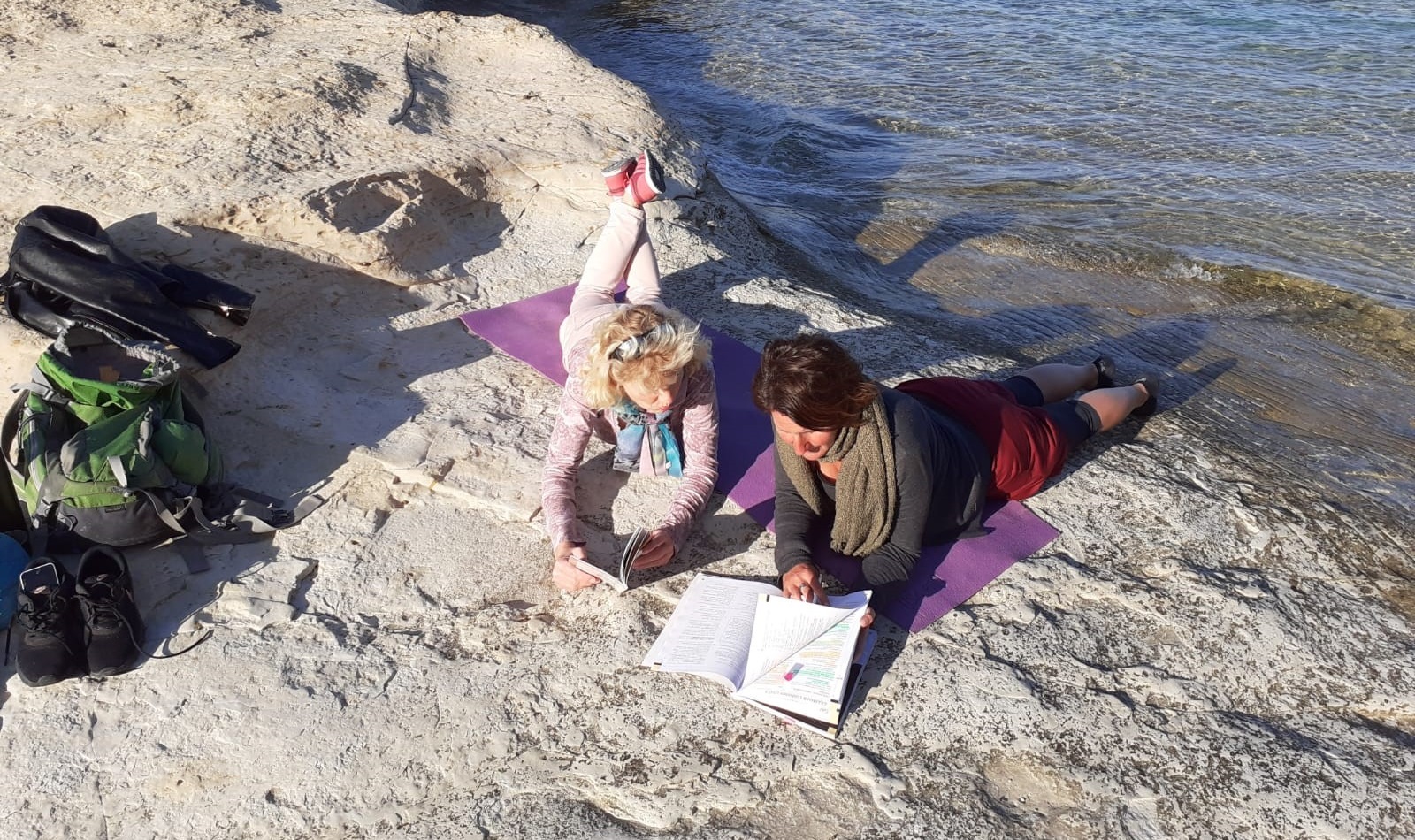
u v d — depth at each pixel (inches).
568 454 137.9
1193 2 518.6
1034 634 126.4
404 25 306.8
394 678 121.0
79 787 109.3
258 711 116.7
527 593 133.8
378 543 140.2
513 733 114.9
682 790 108.2
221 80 245.8
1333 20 475.5
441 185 220.5
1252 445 179.3
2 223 181.8
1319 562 141.3
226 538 138.2
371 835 105.1
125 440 131.2
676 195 245.3
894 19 524.4
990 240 284.4
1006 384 159.0
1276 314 239.5
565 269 216.4
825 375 112.8
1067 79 418.9
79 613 121.9
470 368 179.6
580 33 554.3
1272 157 331.3
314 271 192.1
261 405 163.8
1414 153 329.4
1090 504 149.7
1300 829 103.8
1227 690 119.8
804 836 103.4
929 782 108.5
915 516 124.1
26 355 151.3
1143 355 220.5
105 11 298.5
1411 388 206.2
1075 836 103.2
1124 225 287.9
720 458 159.3
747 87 441.1
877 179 333.4
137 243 181.3
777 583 135.3
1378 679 122.0
